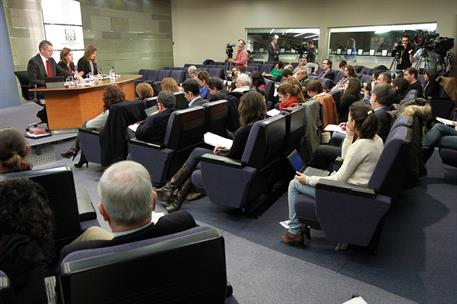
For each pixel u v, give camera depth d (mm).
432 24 8023
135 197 1102
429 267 2201
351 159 2117
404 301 1898
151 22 11625
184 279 1017
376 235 2283
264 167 2746
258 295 1951
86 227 1986
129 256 926
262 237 2555
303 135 3377
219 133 3666
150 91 4230
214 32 11711
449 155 3549
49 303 1209
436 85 5270
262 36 10906
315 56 9969
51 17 8312
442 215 2902
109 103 3752
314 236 2568
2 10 7363
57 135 5148
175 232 1177
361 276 2113
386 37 8773
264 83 5055
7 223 1102
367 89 4703
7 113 6930
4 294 842
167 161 3113
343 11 9266
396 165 2002
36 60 5391
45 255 1194
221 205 2934
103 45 10102
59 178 1656
